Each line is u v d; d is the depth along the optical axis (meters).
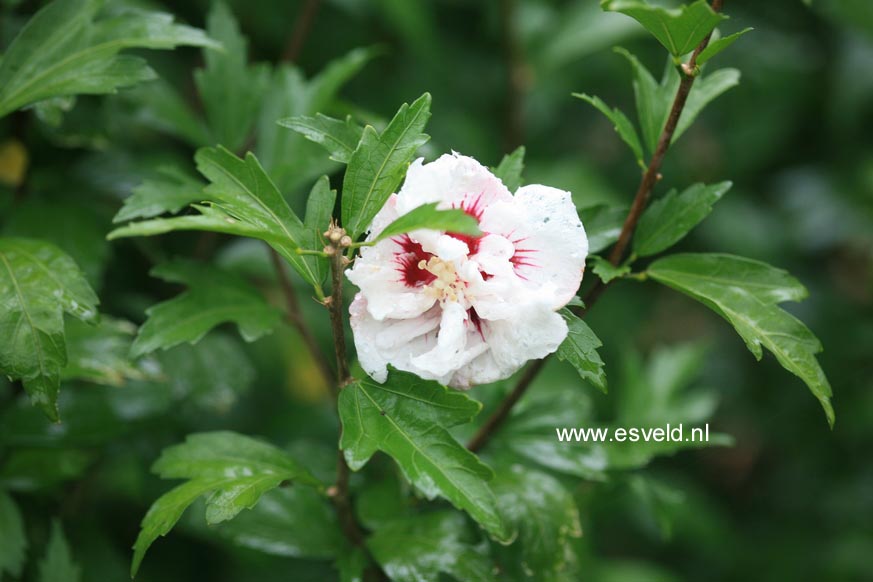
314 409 1.07
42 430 0.86
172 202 0.83
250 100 0.91
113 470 0.97
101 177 0.93
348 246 0.74
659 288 1.28
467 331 0.75
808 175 1.32
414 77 1.16
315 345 0.87
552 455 0.85
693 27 0.76
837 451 1.28
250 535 0.84
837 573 1.20
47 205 0.90
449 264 0.75
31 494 0.90
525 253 0.75
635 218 0.81
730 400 1.31
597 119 1.26
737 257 0.79
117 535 0.97
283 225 0.76
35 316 0.79
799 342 0.78
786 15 1.28
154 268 0.84
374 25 1.14
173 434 0.92
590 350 0.75
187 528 0.87
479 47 1.24
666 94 0.82
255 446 0.81
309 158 0.89
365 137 0.75
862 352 1.27
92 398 0.88
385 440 0.75
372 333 0.75
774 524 1.29
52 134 0.90
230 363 0.91
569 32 1.14
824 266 1.34
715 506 1.26
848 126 1.27
